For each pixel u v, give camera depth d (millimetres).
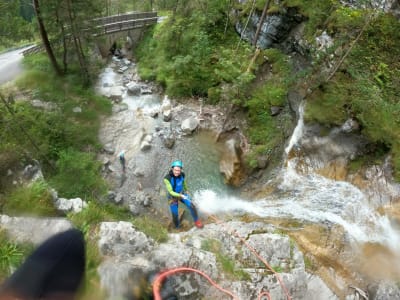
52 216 6887
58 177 11383
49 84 15484
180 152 13406
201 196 11531
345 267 8344
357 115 10938
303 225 9703
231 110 14289
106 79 18438
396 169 10250
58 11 13930
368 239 9289
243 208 10992
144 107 16141
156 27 23438
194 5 20188
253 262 6820
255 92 14320
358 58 12320
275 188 11531
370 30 12703
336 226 9633
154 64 19344
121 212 10875
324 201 10594
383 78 12094
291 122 12867
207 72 16438
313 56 13227
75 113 14469
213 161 13047
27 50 17828
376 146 10875
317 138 11594
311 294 6355
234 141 13523
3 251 5195
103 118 15039
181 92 16266
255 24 15961
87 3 14234
